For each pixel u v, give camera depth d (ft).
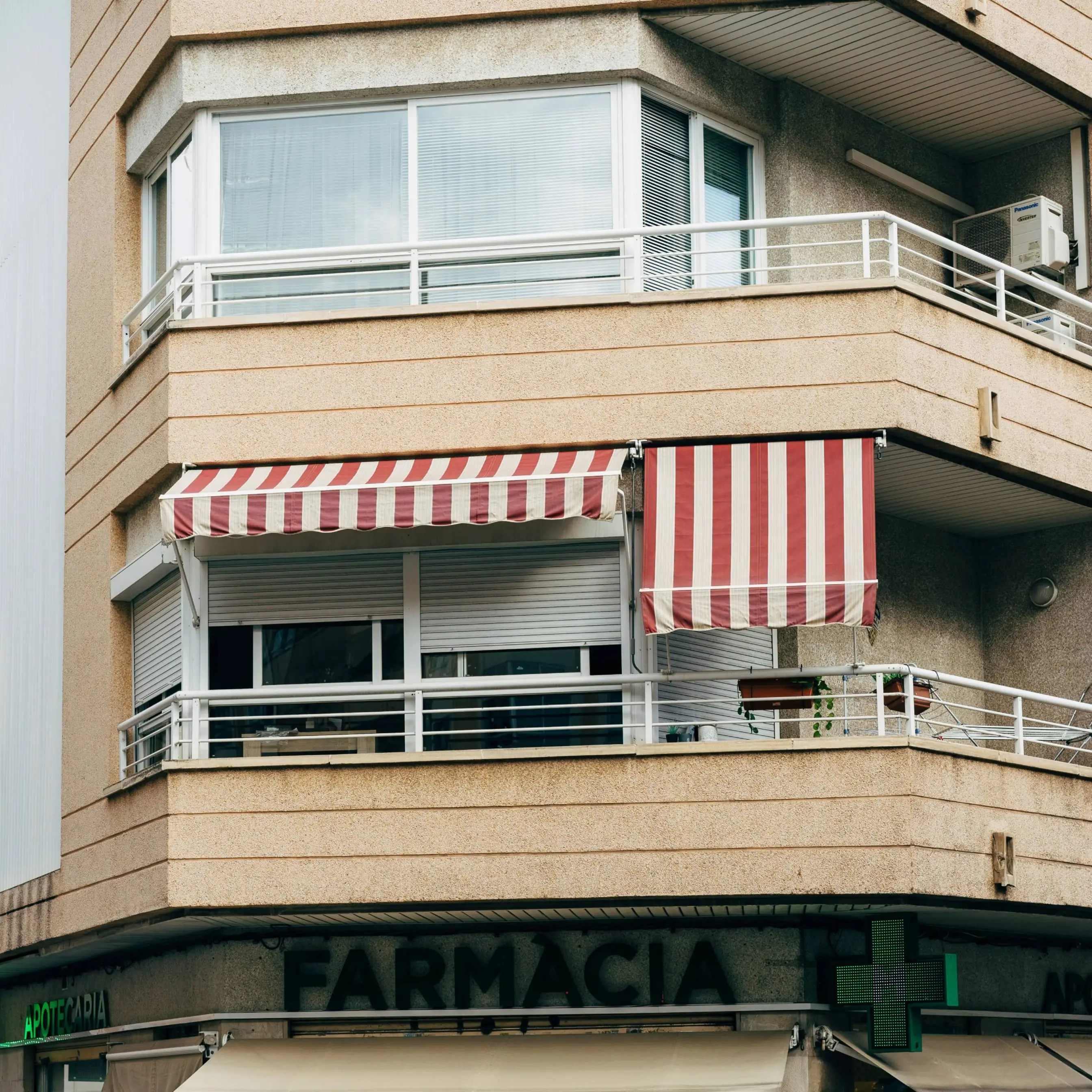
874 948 45.91
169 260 54.49
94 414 56.75
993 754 46.26
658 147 51.39
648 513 46.32
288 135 52.24
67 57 62.75
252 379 49.24
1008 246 57.82
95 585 55.83
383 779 45.80
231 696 47.78
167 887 45.93
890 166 57.26
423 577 49.16
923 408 47.78
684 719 48.52
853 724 52.26
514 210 50.75
